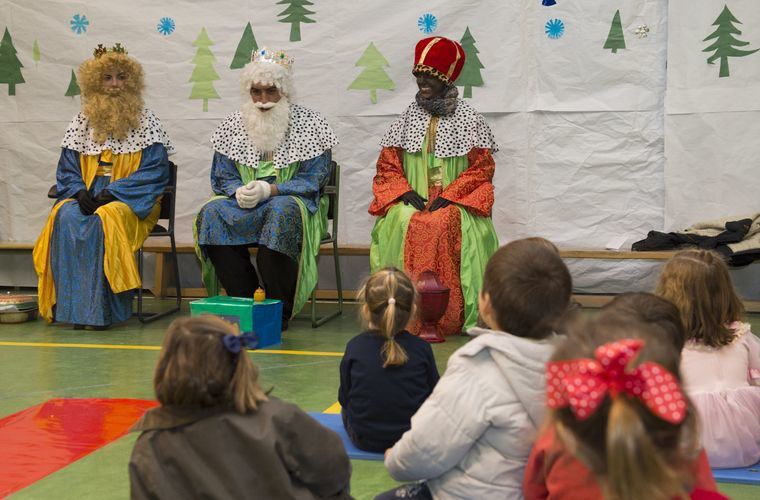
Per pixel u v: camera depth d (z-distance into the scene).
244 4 6.50
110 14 6.64
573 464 1.38
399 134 5.46
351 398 2.83
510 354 1.77
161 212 5.90
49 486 2.71
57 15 6.71
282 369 4.23
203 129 6.61
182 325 1.68
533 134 6.14
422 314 4.80
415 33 6.27
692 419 1.21
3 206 6.89
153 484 1.66
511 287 1.84
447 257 5.04
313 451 1.73
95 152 5.52
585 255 5.68
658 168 6.02
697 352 2.71
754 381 2.79
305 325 5.46
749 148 5.80
